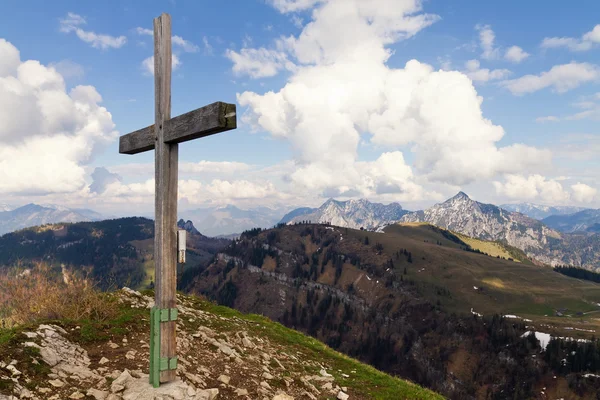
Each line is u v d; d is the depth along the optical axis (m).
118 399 7.70
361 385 14.75
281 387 11.44
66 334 10.84
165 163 8.13
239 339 16.28
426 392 15.79
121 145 10.38
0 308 12.21
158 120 8.30
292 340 20.59
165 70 8.26
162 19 8.20
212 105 6.83
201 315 19.09
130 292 17.11
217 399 8.95
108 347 10.95
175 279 8.16
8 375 7.60
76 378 8.46
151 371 8.10
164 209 8.02
